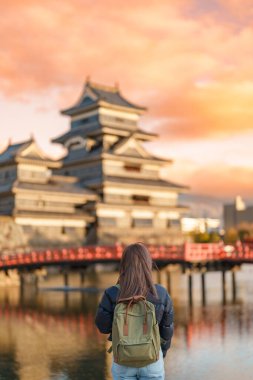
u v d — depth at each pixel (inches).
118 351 264.5
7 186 3609.7
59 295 2068.2
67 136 4352.9
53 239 3666.3
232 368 873.5
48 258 2260.1
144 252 281.0
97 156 4001.0
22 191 3540.8
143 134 4328.3
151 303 269.0
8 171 3722.9
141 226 4121.6
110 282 2684.5
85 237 3870.6
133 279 273.0
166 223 4293.8
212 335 1171.9
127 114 4375.0
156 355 266.2
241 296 2026.3
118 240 3961.6
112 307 278.5
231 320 1397.6
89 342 1104.8
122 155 4079.7
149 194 4207.7
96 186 3951.8
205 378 812.0
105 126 4119.1
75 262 2219.5
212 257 2042.3
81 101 4426.7
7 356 980.6
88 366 896.9
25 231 3533.5
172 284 2608.3
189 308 1664.6
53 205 3732.8
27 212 3526.1
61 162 4094.5
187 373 842.2
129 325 265.6
